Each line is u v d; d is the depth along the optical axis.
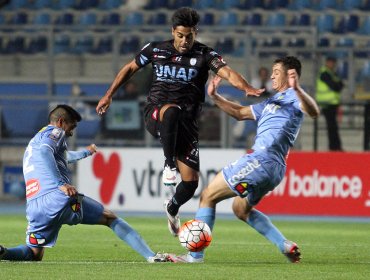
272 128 33.31
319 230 55.94
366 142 69.12
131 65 35.88
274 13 93.75
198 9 95.44
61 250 40.75
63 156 32.84
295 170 65.62
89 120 70.81
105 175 68.19
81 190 68.50
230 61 76.75
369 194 64.69
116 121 70.56
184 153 35.56
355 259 37.47
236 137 69.25
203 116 69.31
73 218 32.03
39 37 89.94
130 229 33.06
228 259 37.28
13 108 72.81
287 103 33.41
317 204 65.31
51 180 31.95
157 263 32.22
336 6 93.81
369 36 91.06
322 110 69.50
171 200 35.97
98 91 78.06
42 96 72.25
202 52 34.91
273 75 34.03
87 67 84.31
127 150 68.00
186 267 30.77
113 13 95.50
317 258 37.78
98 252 39.94
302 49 72.06
